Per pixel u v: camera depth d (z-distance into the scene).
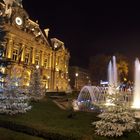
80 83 118.44
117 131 12.39
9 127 14.62
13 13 67.31
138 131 13.12
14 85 20.44
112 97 13.43
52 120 17.30
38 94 35.28
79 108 26.80
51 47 87.88
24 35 70.94
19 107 19.92
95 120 16.83
